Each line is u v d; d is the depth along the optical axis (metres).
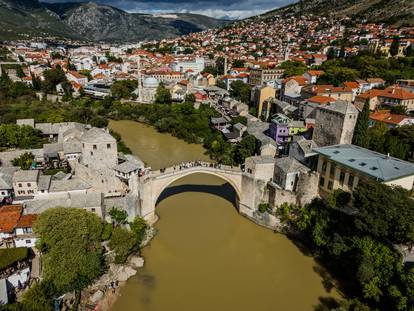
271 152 105.12
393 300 52.34
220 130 141.88
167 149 134.62
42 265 60.38
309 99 124.81
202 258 73.06
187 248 76.12
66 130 114.12
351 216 70.81
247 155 107.25
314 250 73.50
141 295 61.78
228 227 84.50
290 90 159.75
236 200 93.88
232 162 110.69
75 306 55.78
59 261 55.72
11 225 62.91
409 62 170.38
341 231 68.88
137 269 68.75
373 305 56.31
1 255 57.16
